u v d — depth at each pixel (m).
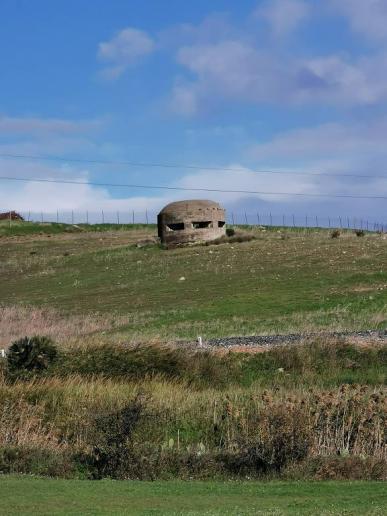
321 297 52.72
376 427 19.84
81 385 25.56
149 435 21.08
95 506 13.85
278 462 18.27
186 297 58.53
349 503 13.97
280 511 13.16
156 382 28.38
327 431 20.02
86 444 19.89
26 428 20.91
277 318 46.88
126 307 57.16
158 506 13.95
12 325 51.44
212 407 22.95
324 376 30.30
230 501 14.51
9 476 17.52
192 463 18.33
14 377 28.34
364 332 37.56
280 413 19.81
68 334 45.75
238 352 32.59
